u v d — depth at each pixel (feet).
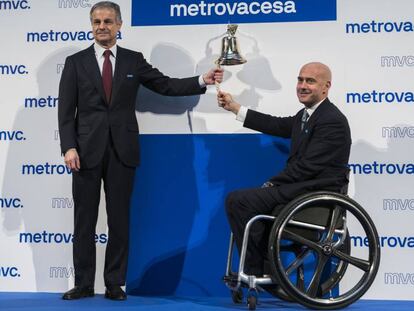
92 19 12.12
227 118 13.19
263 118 12.46
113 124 12.09
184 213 13.17
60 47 13.50
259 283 10.71
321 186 10.91
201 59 13.28
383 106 12.87
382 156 12.85
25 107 13.50
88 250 12.11
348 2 12.98
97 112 12.11
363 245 12.74
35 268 13.33
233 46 12.30
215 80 12.53
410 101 12.82
